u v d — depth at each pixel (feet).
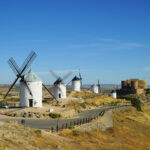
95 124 138.10
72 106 247.91
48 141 84.17
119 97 533.96
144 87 620.08
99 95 385.91
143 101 446.19
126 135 138.10
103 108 277.64
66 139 97.04
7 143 67.21
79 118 169.58
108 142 112.98
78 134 108.47
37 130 91.81
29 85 194.80
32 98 195.21
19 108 189.57
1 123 90.22
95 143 103.45
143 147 120.16
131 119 210.79
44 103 254.06
